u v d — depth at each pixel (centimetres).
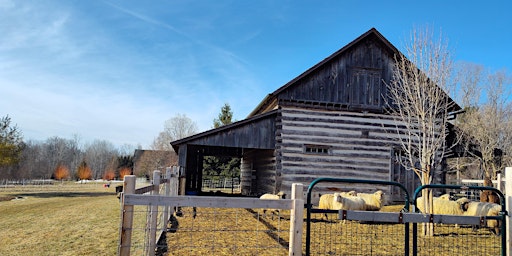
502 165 2398
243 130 1606
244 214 1197
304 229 980
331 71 1716
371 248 738
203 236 835
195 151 2261
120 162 7912
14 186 4447
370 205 1134
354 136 1692
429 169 1021
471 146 2191
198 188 2267
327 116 1689
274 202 516
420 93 1195
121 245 480
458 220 609
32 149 9169
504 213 645
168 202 488
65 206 1880
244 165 2597
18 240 928
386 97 1734
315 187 1633
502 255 640
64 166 8419
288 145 1636
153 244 653
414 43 1239
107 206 1708
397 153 1711
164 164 5931
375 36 1758
